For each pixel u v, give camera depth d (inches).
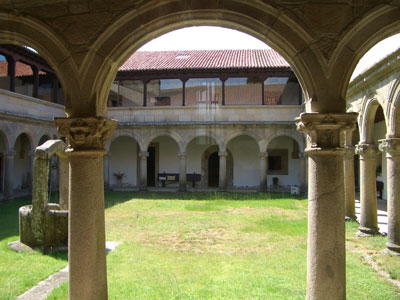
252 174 869.8
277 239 332.8
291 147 858.1
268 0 143.1
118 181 903.7
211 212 492.1
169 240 332.8
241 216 458.3
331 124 140.9
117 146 914.7
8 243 308.8
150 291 206.2
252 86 810.2
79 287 145.2
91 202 147.4
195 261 266.5
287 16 142.3
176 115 776.3
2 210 509.4
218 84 809.5
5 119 606.9
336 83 143.2
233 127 762.2
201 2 144.5
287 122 743.7
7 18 149.7
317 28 142.4
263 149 753.0
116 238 340.2
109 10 146.8
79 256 145.6
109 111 799.1
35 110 692.1
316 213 144.3
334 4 141.6
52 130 751.7
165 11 145.6
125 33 147.2
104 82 150.9
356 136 735.1
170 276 232.2
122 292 204.4
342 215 143.7
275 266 253.3
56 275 238.5
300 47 143.8
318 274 142.8
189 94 839.1
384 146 286.5
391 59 268.2
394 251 280.7
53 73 760.3
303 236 344.2
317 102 143.9
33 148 691.4
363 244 315.3
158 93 867.4
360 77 341.1
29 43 152.2
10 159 622.5
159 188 850.1
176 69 738.8
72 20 148.6
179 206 549.0
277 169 865.5
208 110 763.4
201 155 884.6
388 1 137.4
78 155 146.9
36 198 302.2
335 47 142.2
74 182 147.4
